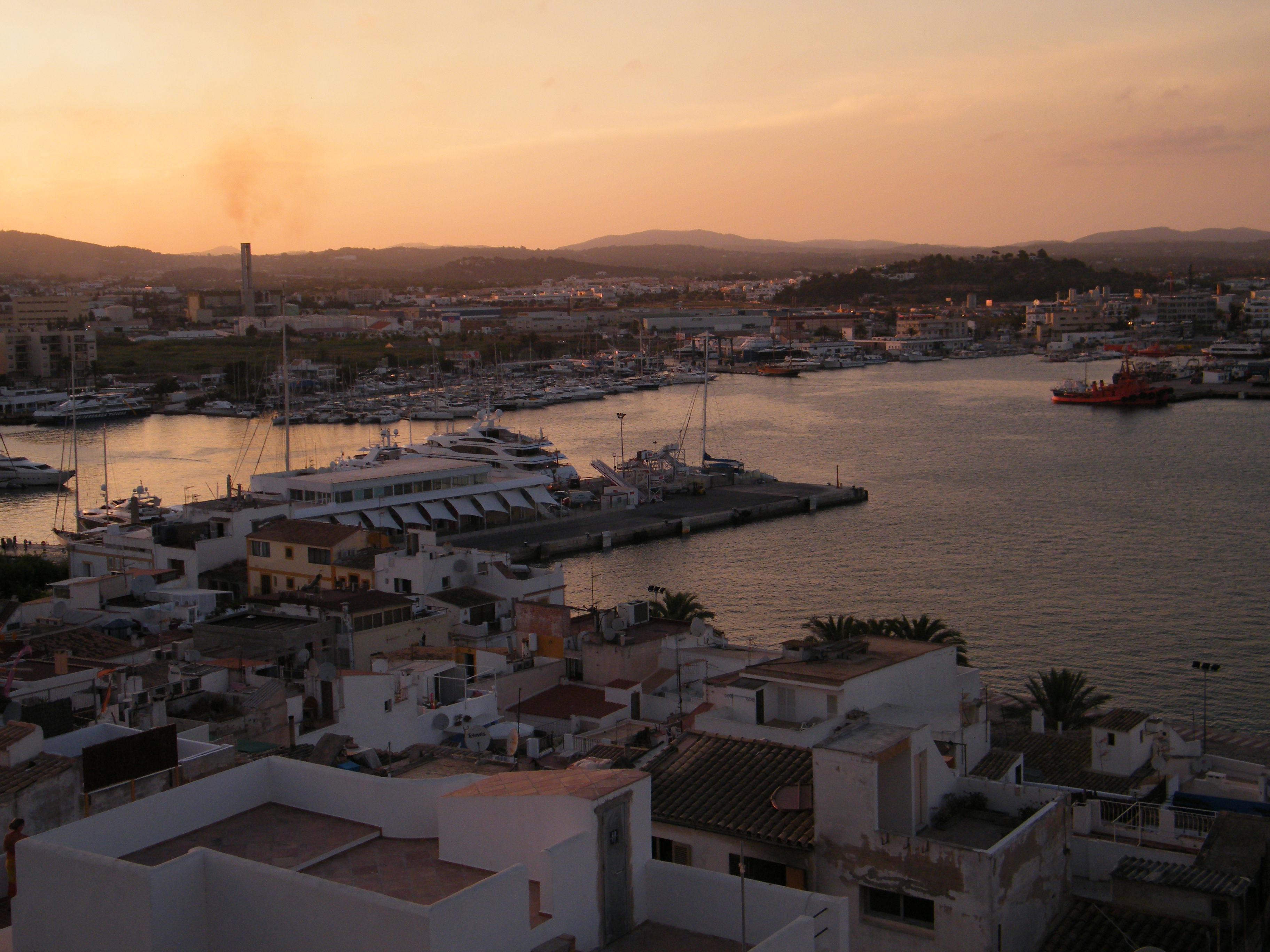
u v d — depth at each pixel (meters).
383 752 52.00
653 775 39.09
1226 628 130.00
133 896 21.61
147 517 183.62
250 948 21.70
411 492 176.25
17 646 73.75
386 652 79.81
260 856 25.12
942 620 132.00
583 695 71.88
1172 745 61.72
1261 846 36.22
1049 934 33.84
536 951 21.86
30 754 35.25
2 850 30.73
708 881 24.25
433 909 19.98
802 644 50.38
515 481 192.50
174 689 60.97
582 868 23.14
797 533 190.25
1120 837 44.09
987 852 31.44
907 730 35.47
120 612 95.00
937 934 31.94
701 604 144.75
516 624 82.38
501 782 25.38
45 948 22.75
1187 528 184.75
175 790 26.39
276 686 61.12
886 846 32.53
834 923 23.39
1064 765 60.41
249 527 123.12
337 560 107.56
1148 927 33.34
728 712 46.97
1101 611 137.50
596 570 166.75
